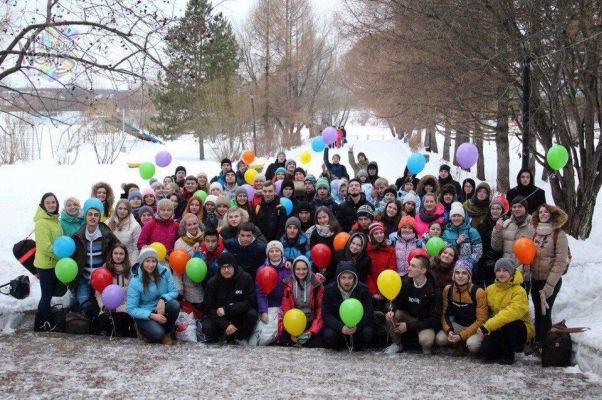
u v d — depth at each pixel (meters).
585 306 7.89
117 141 28.56
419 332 7.05
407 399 5.34
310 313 7.52
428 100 13.01
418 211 9.06
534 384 5.78
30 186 14.45
